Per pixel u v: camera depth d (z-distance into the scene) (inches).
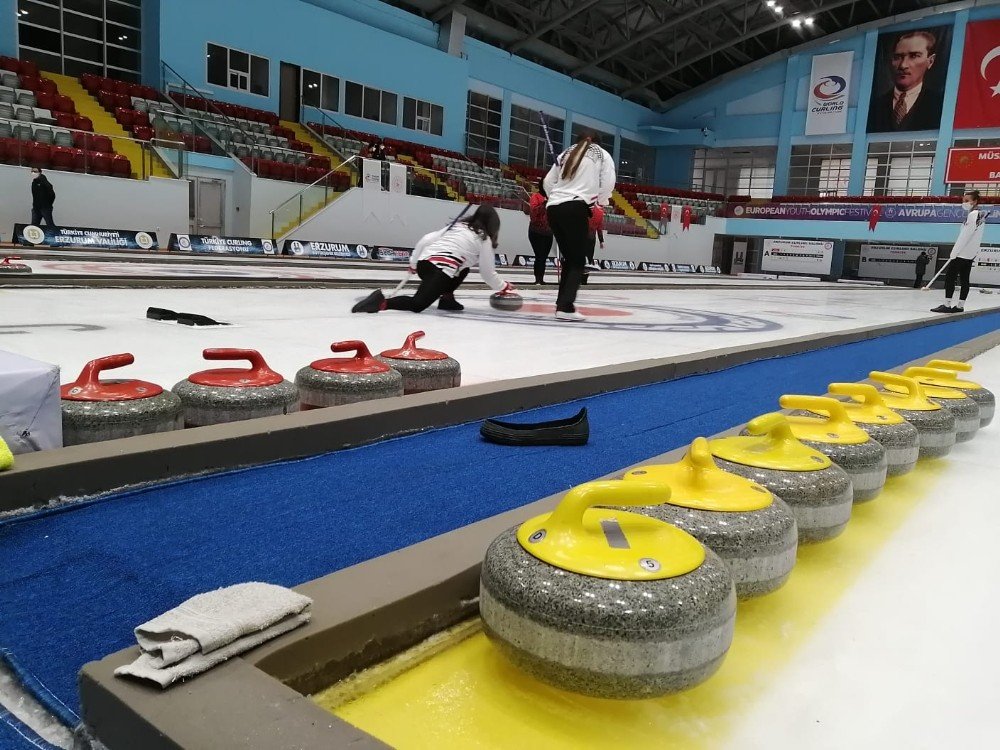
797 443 60.0
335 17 810.2
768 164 1232.8
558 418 104.4
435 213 740.7
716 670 36.9
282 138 708.7
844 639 45.6
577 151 215.2
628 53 1160.8
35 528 56.5
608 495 38.0
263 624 35.4
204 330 163.6
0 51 643.5
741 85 1203.9
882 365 174.2
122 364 76.4
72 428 67.9
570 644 34.6
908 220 1002.1
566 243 223.3
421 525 61.4
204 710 30.0
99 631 42.7
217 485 68.0
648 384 134.9
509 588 36.7
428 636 43.5
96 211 548.1
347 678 39.0
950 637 46.3
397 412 87.0
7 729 34.6
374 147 734.5
